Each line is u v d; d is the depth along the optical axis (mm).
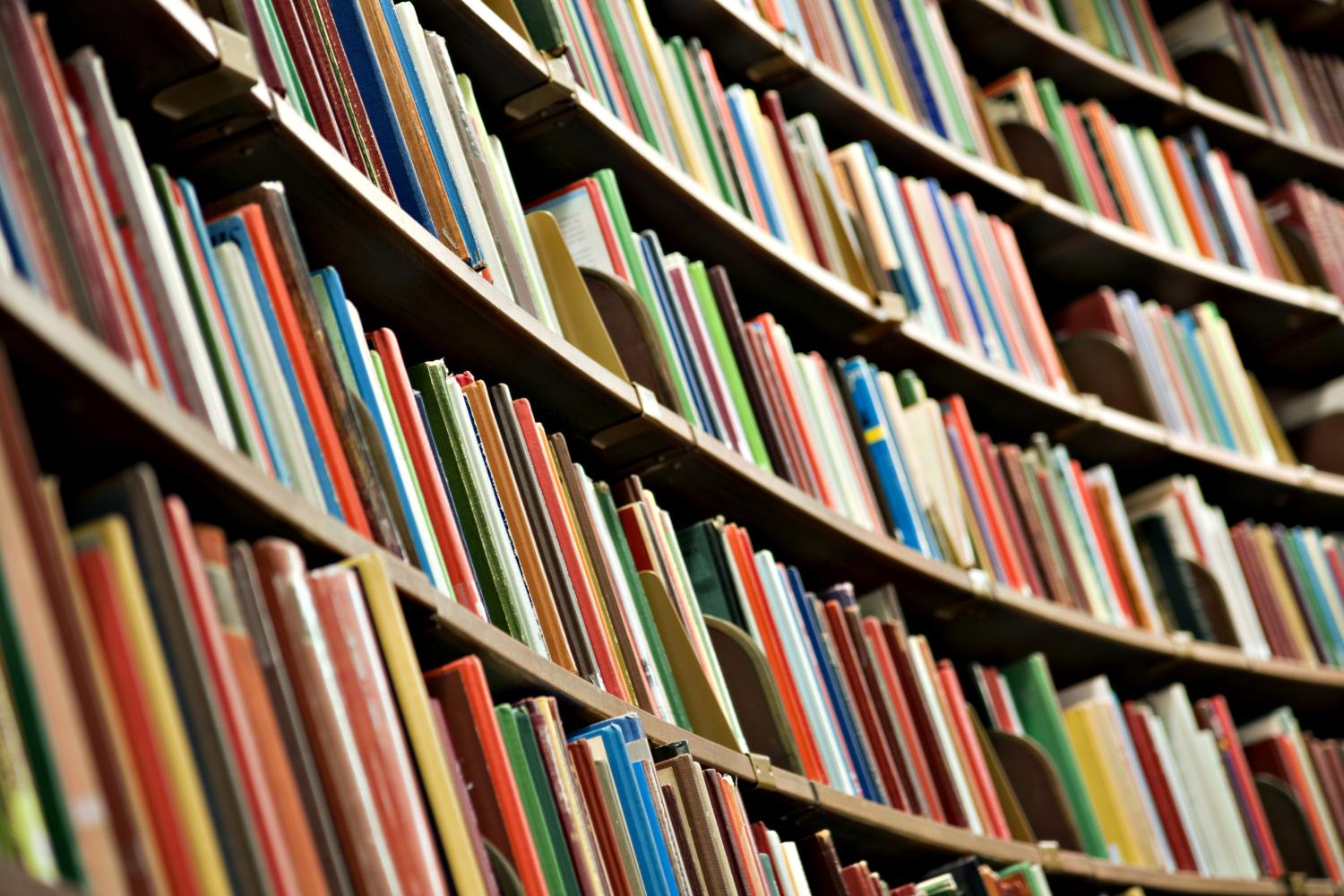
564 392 2535
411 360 2406
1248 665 4387
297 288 1774
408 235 2066
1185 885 3824
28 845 1002
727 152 3275
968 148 4254
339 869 1379
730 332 3047
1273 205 5438
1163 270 4875
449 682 1771
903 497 3406
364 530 1731
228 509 1485
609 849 1949
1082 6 5086
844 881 2652
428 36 2420
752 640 2719
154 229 1550
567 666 2135
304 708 1445
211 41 1758
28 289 1190
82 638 1134
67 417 1285
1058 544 3967
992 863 3316
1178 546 4445
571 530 2299
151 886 1111
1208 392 4824
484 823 1737
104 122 1538
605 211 2811
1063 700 3945
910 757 3094
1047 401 4133
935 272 3889
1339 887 4270
